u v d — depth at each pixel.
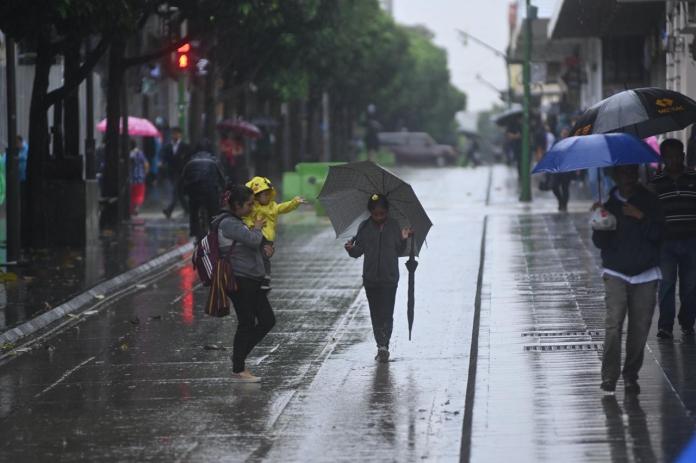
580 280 37.78
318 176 77.88
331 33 91.81
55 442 21.33
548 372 24.14
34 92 50.03
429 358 28.11
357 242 27.70
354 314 34.53
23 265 43.88
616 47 79.81
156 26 89.38
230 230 25.25
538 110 122.62
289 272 43.91
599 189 22.55
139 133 73.94
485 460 18.20
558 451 18.50
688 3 40.31
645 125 27.30
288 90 105.00
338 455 20.02
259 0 54.28
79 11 39.31
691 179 27.19
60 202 51.44
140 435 21.64
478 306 34.00
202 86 89.75
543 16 88.62
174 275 44.44
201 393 24.89
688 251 27.17
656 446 18.52
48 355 29.50
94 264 45.09
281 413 23.03
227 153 87.50
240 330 25.72
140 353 29.44
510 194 85.44
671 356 25.44
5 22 40.12
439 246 50.50
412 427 21.78
